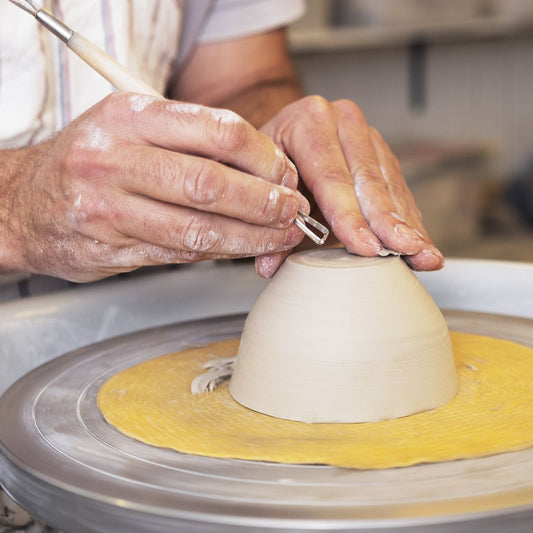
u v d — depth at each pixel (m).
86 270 0.64
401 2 3.12
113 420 0.59
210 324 0.85
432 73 3.57
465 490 0.45
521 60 3.45
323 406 0.56
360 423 0.56
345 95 3.63
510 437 0.52
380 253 0.61
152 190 0.53
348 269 0.59
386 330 0.57
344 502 0.44
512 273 0.92
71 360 0.75
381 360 0.56
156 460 0.52
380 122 3.67
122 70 0.58
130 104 0.54
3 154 0.69
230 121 0.53
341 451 0.51
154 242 0.57
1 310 0.81
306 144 0.72
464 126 3.60
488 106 3.55
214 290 0.94
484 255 3.00
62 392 0.67
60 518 0.49
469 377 0.64
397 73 3.58
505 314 0.85
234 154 0.53
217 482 0.48
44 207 0.60
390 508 0.43
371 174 0.69
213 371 0.69
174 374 0.69
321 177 0.69
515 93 3.50
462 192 3.18
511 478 0.47
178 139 0.53
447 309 0.87
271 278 0.65
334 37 3.13
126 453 0.53
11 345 0.79
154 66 1.06
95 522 0.47
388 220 0.64
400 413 0.57
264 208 0.54
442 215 3.06
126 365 0.73
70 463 0.52
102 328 0.86
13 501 0.59
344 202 0.66
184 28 1.15
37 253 0.65
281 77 1.18
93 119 0.55
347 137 0.73
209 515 0.43
